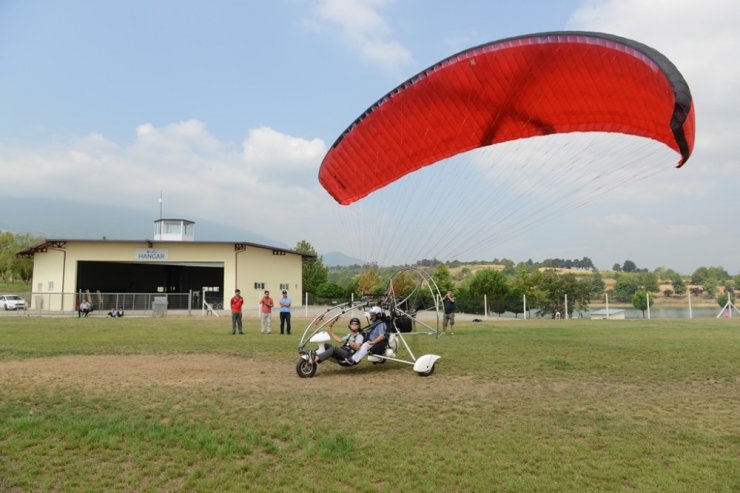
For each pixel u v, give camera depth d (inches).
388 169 448.8
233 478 177.0
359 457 194.1
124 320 1039.0
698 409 267.9
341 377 354.9
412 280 440.8
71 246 1553.9
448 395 295.1
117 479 176.4
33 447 202.8
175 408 259.9
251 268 1626.5
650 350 490.0
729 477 177.2
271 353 474.9
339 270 3080.7
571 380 343.0
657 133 350.3
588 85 358.9
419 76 391.5
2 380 328.5
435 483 173.5
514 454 198.2
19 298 1561.3
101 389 303.0
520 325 935.7
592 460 192.5
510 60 364.8
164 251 1571.1
